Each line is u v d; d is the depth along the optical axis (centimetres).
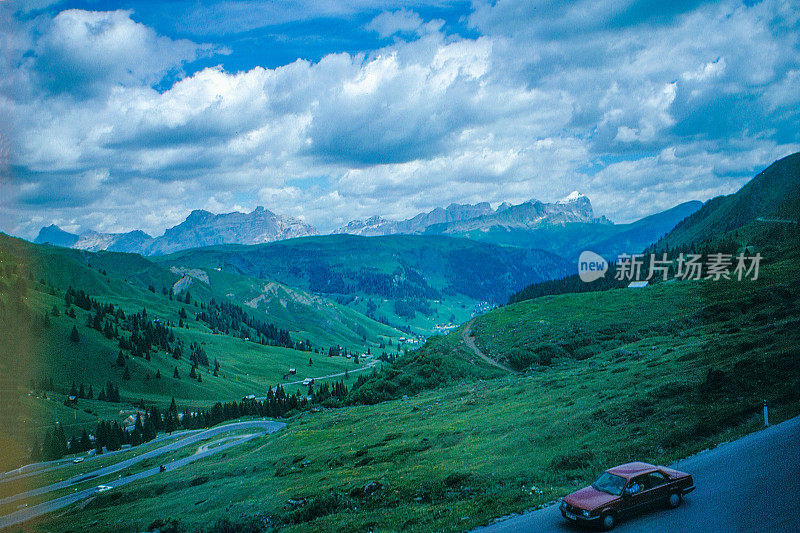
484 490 3703
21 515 11075
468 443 5622
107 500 9562
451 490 3906
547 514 2809
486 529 2764
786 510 2295
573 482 3450
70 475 14938
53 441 18100
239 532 4650
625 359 8456
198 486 8475
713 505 2530
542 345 13888
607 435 4344
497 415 6775
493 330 17312
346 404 14425
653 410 4553
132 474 13450
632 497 2541
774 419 3622
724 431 3678
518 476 3812
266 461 8581
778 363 4528
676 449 3588
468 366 14150
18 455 17700
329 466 6681
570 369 10094
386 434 7669
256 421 19375
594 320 14675
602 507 2455
